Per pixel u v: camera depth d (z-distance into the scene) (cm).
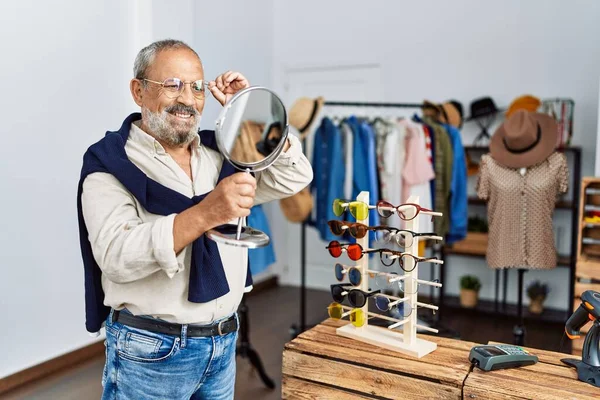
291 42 564
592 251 323
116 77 369
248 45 526
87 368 345
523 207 350
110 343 148
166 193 136
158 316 141
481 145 483
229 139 121
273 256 405
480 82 484
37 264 324
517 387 136
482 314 462
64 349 346
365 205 173
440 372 146
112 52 365
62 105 333
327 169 391
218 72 482
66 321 346
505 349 152
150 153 144
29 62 312
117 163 134
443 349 162
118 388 147
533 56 462
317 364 161
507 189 352
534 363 152
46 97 323
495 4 474
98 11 352
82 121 347
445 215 402
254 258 385
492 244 363
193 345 145
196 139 153
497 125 478
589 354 143
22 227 314
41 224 325
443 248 470
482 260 492
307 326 428
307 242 571
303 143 399
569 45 449
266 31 560
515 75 471
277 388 320
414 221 163
